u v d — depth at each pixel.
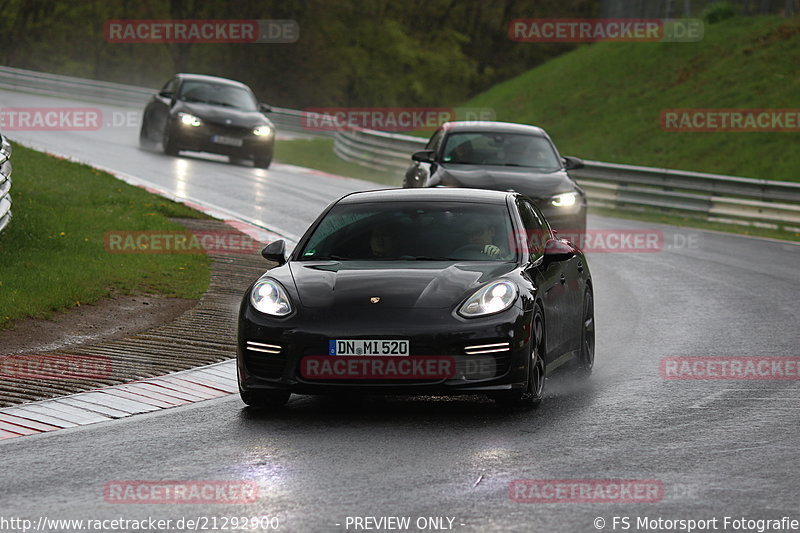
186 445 24.58
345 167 115.31
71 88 164.25
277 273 29.20
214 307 42.00
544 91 166.50
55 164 75.62
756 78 133.75
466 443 24.55
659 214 89.69
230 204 71.62
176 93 101.31
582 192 57.00
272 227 63.28
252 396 28.20
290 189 83.44
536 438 25.06
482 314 27.08
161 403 28.80
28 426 26.25
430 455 23.48
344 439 24.98
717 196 87.31
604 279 54.69
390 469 22.34
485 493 20.58
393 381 26.75
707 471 22.17
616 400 29.48
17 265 43.56
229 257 53.00
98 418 27.14
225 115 97.31
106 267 45.97
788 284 53.41
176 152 98.06
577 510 19.50
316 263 29.81
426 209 31.61
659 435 25.36
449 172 56.00
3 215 46.78
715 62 144.62
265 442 24.80
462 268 28.86
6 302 37.88
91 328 37.41
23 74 167.88
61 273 43.25
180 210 65.00
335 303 27.36
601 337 39.84
